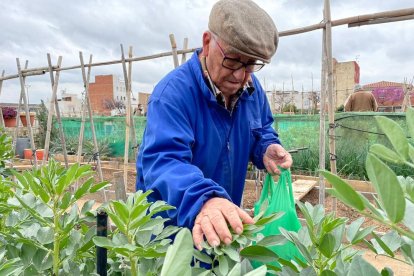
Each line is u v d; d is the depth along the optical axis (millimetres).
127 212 860
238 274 555
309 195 7102
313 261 875
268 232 1392
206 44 1661
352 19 3656
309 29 3955
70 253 1064
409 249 771
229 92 1710
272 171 1723
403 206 473
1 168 2957
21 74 7129
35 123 16922
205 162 1738
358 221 918
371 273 597
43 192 1033
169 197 1203
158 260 944
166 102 1570
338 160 8180
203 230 916
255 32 1458
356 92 10008
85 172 1100
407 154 591
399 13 3348
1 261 974
